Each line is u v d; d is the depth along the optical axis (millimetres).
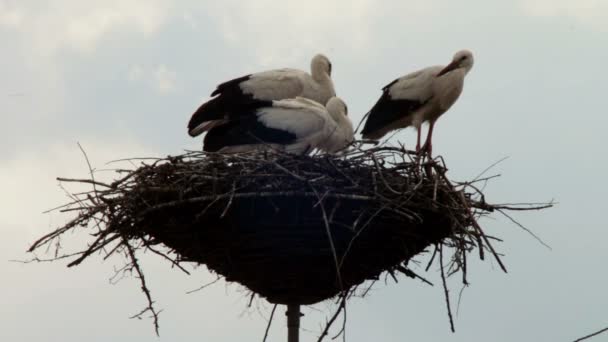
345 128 12289
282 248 9180
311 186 9016
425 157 9820
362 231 9219
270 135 11836
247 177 9133
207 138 12055
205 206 9242
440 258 9789
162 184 9477
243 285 9992
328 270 9367
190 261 10078
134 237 9797
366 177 9367
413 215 9312
